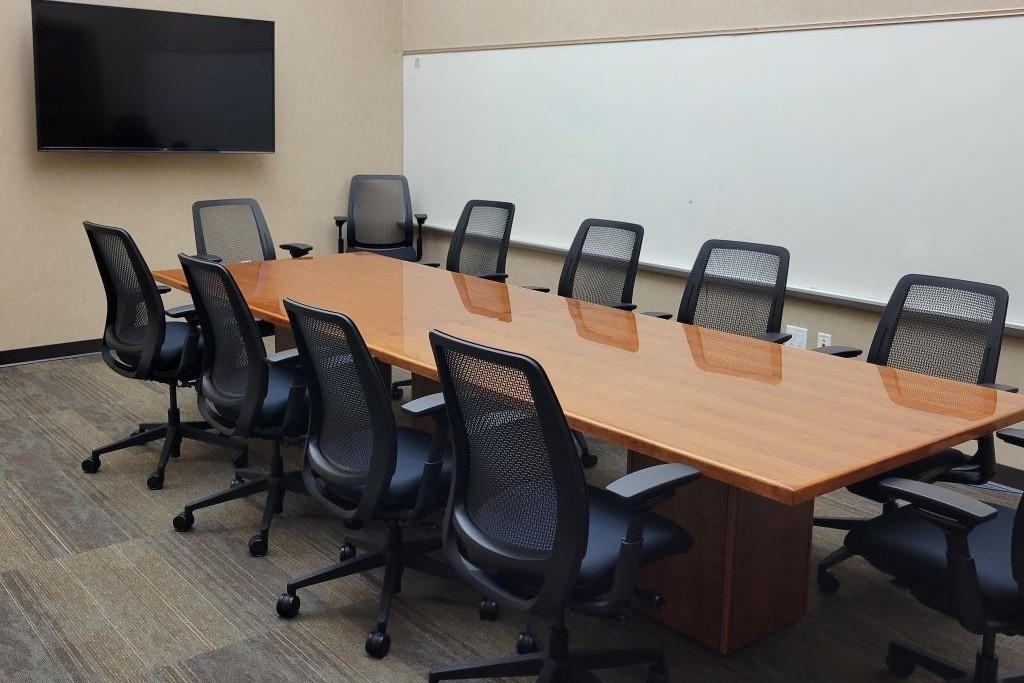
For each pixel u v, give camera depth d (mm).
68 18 5574
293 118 6746
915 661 2586
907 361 3322
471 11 6551
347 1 6863
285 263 4875
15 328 5762
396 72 7230
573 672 2363
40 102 5539
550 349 3170
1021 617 2080
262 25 6375
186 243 6410
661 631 2883
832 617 2992
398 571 2930
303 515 3676
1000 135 4039
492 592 2217
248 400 3182
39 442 4395
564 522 2016
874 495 2920
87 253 5977
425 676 2607
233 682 2557
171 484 3936
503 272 4934
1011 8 3928
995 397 2750
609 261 4465
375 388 2469
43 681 2539
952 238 4258
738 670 2672
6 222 5645
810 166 4754
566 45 5902
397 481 2648
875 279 4574
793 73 4754
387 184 6953
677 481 2010
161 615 2898
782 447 2238
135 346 3920
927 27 4215
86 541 3393
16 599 2977
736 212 5129
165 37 5965
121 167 6043
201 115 6207
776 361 3109
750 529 2713
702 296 3975
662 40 5344
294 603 2885
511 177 6457
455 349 2053
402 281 4406
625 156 5668
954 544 2051
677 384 2783
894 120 4391
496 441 2152
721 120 5117
